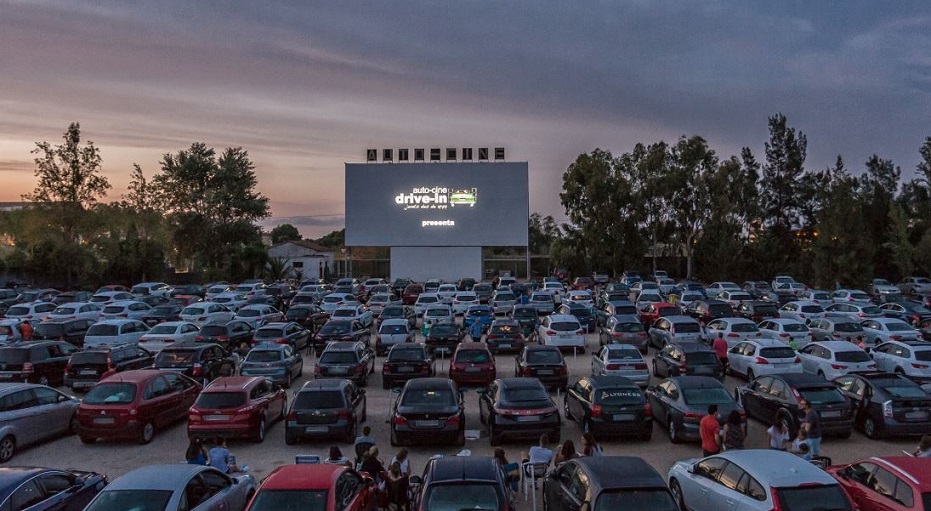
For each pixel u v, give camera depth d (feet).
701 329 92.63
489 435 56.29
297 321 118.21
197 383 65.77
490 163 213.66
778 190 293.64
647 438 55.21
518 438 52.85
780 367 71.92
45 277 201.46
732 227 238.48
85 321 105.50
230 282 237.04
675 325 92.22
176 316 123.95
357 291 177.06
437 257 216.54
